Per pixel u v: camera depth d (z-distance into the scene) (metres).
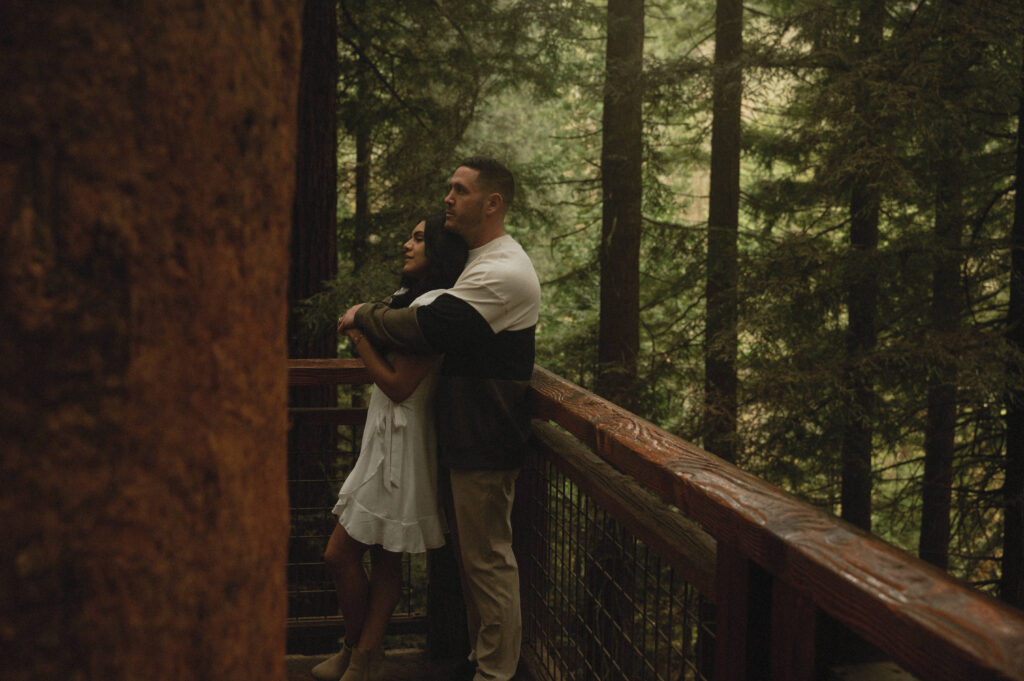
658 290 9.76
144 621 0.62
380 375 2.42
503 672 2.62
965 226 8.25
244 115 0.66
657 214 9.34
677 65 7.32
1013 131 8.15
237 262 0.67
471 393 2.48
